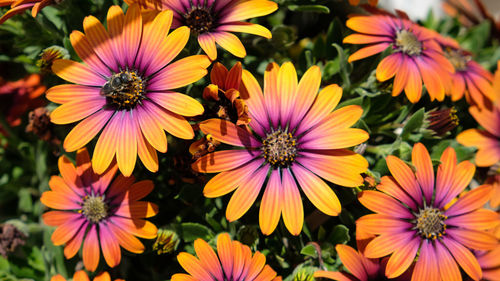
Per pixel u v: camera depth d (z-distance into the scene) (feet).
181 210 1.46
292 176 1.32
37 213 1.61
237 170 1.31
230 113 1.31
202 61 1.29
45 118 1.48
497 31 1.74
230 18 1.35
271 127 1.33
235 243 1.33
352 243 1.42
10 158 1.66
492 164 1.48
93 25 1.32
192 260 1.32
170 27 1.35
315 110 1.32
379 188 1.33
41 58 1.43
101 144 1.29
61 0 1.38
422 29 1.53
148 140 1.28
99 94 1.31
